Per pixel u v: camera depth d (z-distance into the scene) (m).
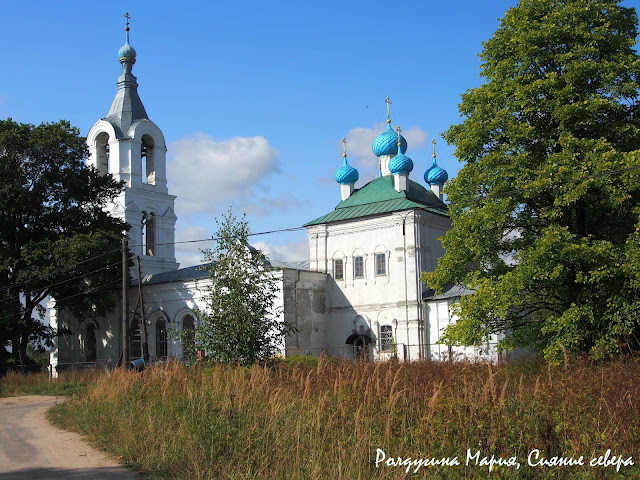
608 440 11.79
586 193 24.23
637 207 23.83
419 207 48.44
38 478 13.65
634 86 24.78
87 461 15.27
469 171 26.56
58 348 61.72
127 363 34.97
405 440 12.85
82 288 53.56
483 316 25.72
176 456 14.43
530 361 24.28
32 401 34.38
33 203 51.94
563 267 23.72
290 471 12.65
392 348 45.41
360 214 51.41
